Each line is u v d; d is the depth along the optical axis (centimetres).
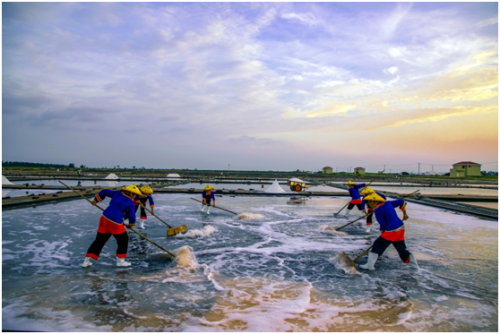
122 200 568
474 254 700
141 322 359
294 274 546
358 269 582
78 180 3688
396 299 442
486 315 397
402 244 575
